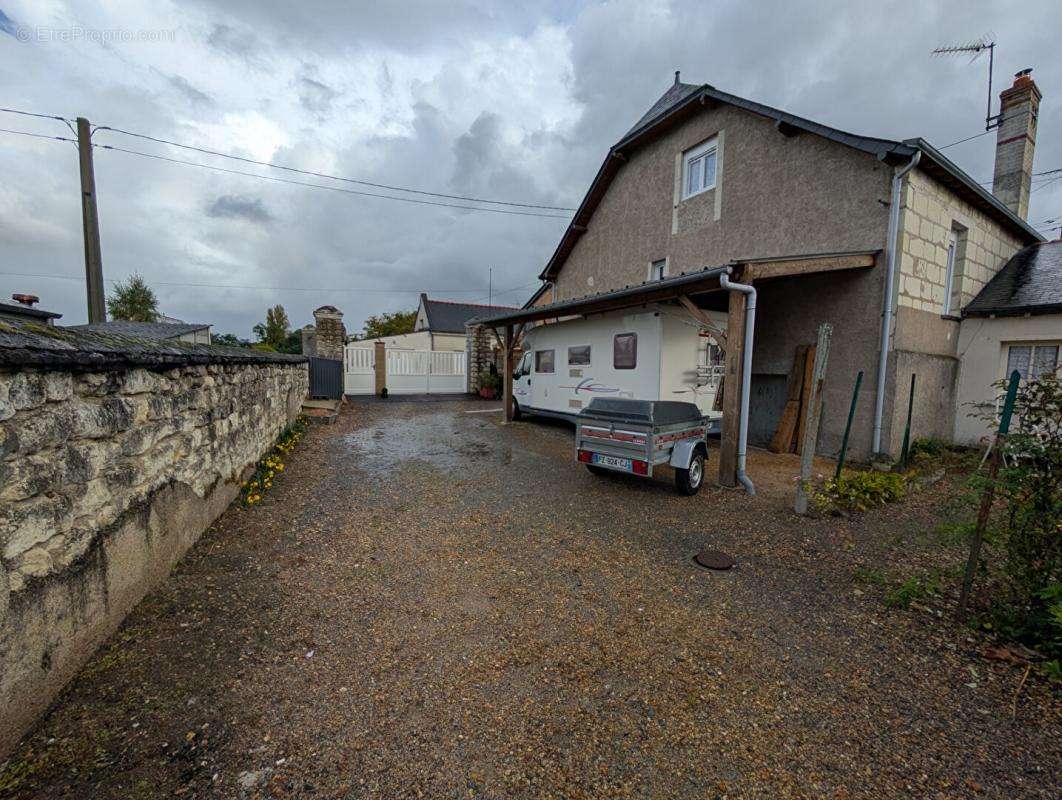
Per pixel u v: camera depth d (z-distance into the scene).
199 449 3.95
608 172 12.66
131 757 1.86
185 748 1.92
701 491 5.94
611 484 6.20
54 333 2.16
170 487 3.37
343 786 1.79
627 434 5.62
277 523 4.45
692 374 8.48
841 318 7.67
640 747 2.02
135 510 2.86
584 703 2.28
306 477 6.11
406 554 3.93
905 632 2.93
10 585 1.81
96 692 2.17
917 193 7.05
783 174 8.41
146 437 2.99
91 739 1.92
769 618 3.08
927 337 7.73
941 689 2.43
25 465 1.90
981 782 1.89
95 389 2.43
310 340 17.16
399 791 1.78
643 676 2.48
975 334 8.36
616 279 12.78
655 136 11.33
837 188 7.61
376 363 17.56
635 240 12.08
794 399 8.39
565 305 8.80
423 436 9.59
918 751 2.03
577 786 1.83
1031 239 10.16
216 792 1.74
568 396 10.33
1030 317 7.72
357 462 7.09
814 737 2.10
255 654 2.54
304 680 2.36
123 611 2.70
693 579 3.61
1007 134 9.70
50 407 2.07
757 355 9.15
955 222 8.07
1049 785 1.88
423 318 35.53
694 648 2.74
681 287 6.46
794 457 8.10
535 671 2.50
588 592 3.38
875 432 7.29
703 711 2.24
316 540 4.12
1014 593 2.99
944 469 7.03
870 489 5.51
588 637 2.82
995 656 2.68
